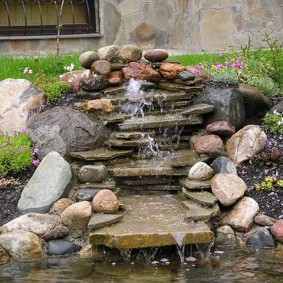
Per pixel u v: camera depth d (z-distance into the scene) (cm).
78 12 916
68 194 542
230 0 848
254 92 617
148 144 584
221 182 544
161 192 566
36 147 580
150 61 643
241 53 740
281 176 565
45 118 588
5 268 486
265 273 471
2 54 877
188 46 879
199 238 493
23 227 512
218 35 852
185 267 482
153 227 502
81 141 576
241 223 525
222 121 598
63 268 484
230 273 471
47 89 624
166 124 595
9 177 566
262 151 584
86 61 633
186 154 591
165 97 612
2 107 612
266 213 537
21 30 908
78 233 516
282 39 861
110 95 615
